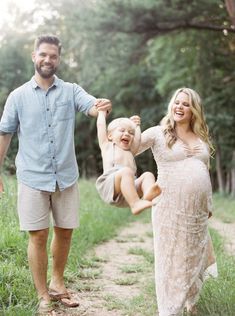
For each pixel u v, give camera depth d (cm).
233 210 1628
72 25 2222
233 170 2914
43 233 532
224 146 2894
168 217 486
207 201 491
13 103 531
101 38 2142
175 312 478
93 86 2897
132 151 486
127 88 3073
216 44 2409
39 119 527
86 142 3847
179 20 2103
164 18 2052
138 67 2847
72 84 552
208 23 2134
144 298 586
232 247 898
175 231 484
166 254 486
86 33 2159
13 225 764
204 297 530
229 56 2461
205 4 2020
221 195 2731
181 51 2516
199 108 502
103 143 477
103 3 2039
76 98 546
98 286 641
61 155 531
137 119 506
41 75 526
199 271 490
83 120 3644
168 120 501
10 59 3484
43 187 524
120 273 720
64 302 554
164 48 2495
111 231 1088
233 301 512
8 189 859
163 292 484
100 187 439
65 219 544
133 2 1983
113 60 2341
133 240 1025
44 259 535
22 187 529
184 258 483
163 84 2711
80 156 3834
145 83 3297
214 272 512
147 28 2109
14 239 705
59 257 560
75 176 544
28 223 525
